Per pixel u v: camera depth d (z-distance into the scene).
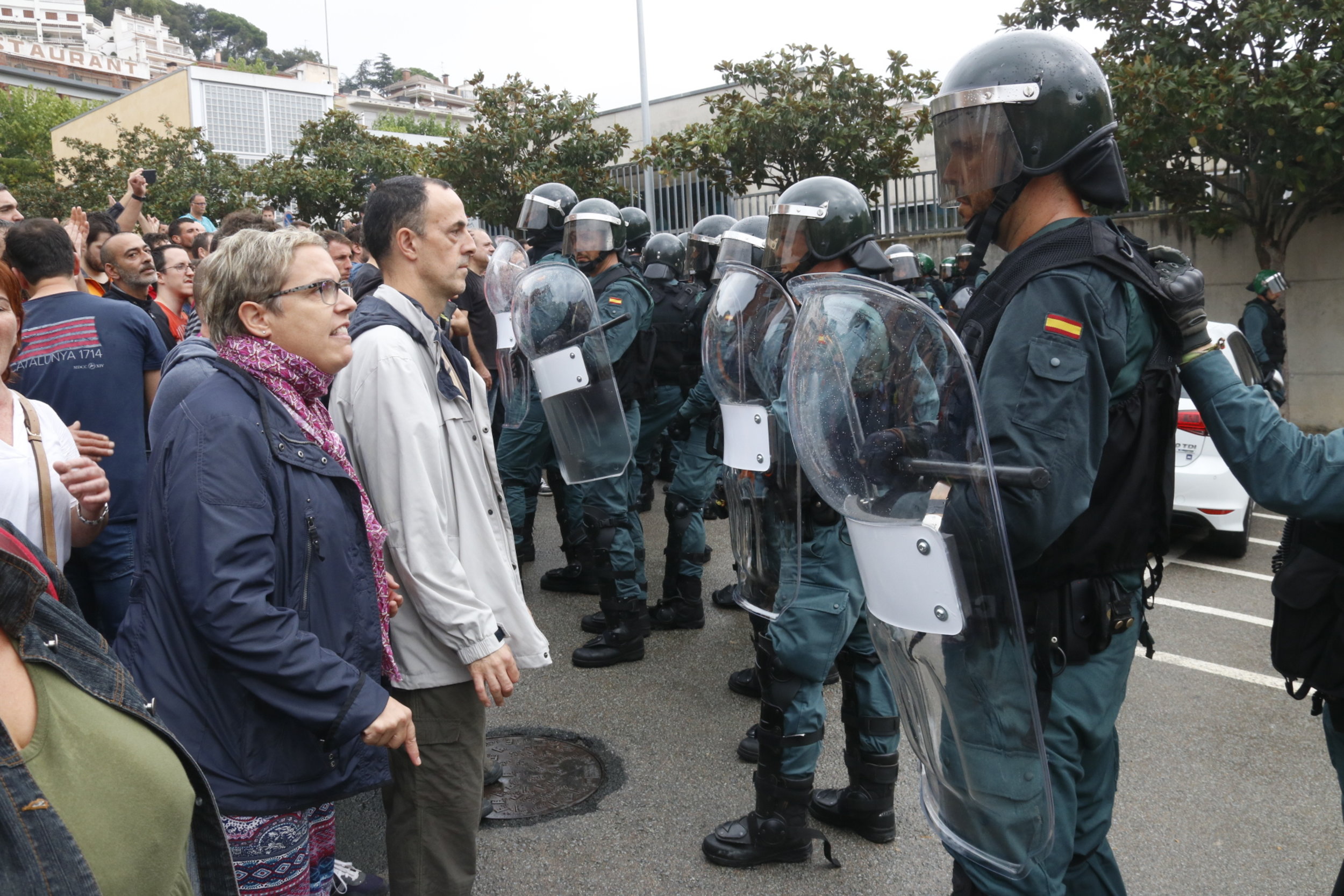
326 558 1.81
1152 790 3.23
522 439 5.33
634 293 4.62
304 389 1.90
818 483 1.87
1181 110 8.38
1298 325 10.04
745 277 2.68
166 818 1.18
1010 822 1.67
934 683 1.72
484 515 2.19
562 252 5.30
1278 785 3.26
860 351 1.71
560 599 5.31
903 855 2.87
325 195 14.15
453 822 2.12
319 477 1.82
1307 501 1.69
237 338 1.84
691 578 4.82
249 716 1.73
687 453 4.70
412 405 2.04
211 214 16.53
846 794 2.98
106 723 1.16
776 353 2.58
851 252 2.78
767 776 2.77
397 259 2.19
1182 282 1.73
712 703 3.94
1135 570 1.79
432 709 2.09
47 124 44.44
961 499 1.59
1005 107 1.74
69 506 2.10
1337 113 7.91
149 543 1.76
